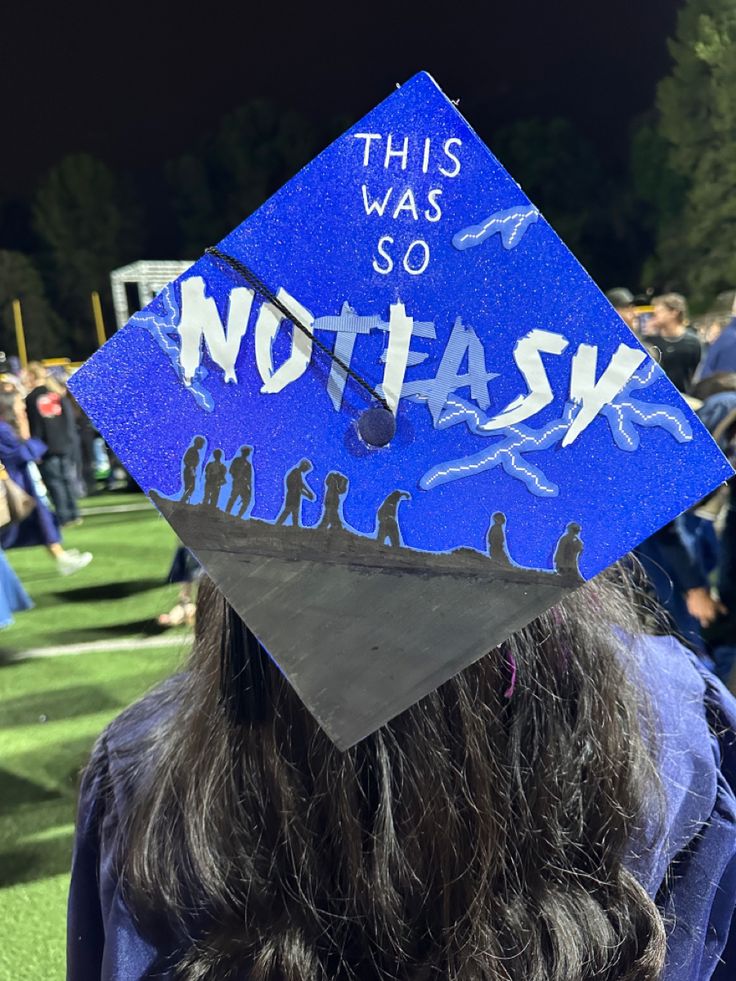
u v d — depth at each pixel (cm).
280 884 62
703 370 510
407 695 58
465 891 60
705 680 79
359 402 59
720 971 77
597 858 63
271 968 60
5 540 612
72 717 361
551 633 64
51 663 431
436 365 59
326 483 60
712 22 1591
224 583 60
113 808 71
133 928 67
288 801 61
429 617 59
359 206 58
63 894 241
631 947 62
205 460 60
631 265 2038
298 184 58
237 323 60
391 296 58
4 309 2531
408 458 60
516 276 57
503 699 63
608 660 67
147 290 1373
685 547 295
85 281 2614
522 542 59
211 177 2717
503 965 59
